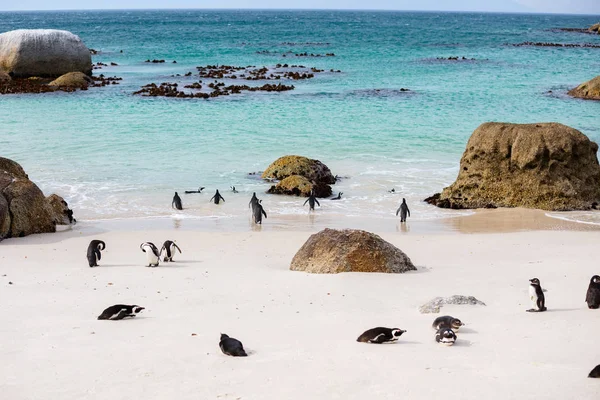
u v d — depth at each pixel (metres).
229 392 9.57
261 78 70.12
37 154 35.72
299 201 28.27
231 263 19.02
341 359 10.85
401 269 17.69
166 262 19.20
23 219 22.89
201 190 29.34
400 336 12.06
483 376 9.98
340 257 17.62
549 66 82.44
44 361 10.98
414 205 27.81
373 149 37.34
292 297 15.07
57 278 17.20
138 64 87.00
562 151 27.77
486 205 27.88
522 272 17.47
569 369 10.23
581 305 14.15
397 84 65.38
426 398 9.20
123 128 43.03
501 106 51.97
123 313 13.36
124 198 28.23
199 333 12.43
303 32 167.38
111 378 10.18
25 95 58.19
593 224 24.89
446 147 37.81
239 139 39.75
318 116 47.34
